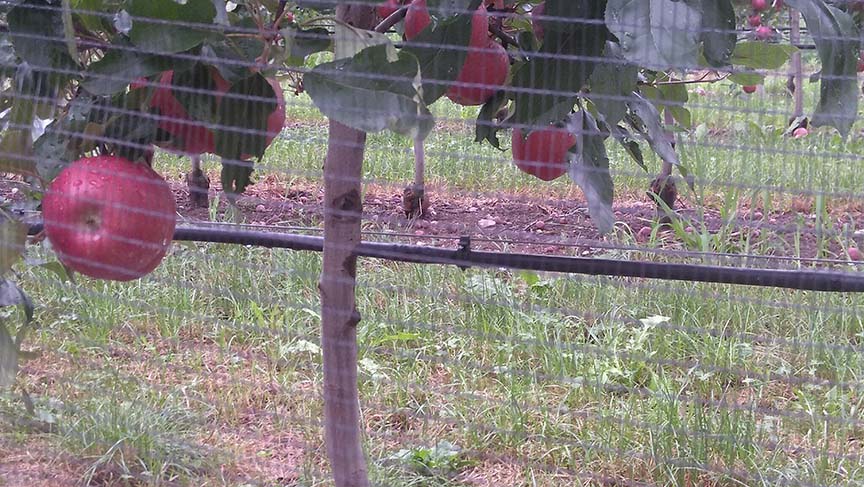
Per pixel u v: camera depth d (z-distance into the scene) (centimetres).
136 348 366
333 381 203
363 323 382
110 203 131
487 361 365
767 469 297
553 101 141
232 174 147
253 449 304
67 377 315
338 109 126
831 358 364
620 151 470
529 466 288
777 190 161
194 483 282
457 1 132
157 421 305
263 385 336
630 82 141
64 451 290
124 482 285
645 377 365
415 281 416
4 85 178
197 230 243
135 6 124
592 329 379
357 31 138
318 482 282
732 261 443
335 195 189
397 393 337
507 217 544
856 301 376
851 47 121
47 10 144
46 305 362
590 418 309
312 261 419
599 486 289
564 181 470
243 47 141
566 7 134
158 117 144
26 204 195
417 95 126
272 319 384
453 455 305
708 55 116
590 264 198
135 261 134
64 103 160
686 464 251
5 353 171
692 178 166
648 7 112
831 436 329
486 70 149
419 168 507
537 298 403
